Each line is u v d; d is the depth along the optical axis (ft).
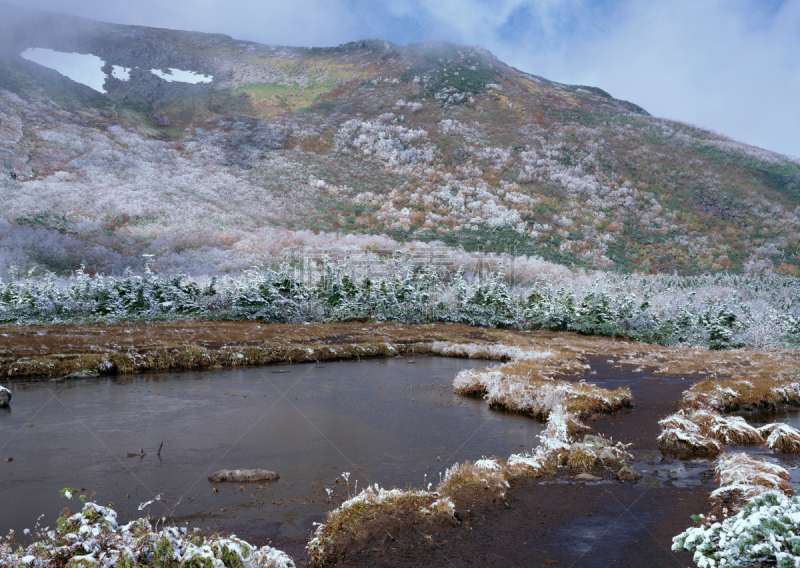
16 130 563.07
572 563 20.61
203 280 192.85
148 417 50.31
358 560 21.21
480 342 136.46
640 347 144.36
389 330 146.92
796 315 228.63
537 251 543.80
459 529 24.30
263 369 86.53
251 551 17.92
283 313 152.56
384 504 26.04
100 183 506.07
